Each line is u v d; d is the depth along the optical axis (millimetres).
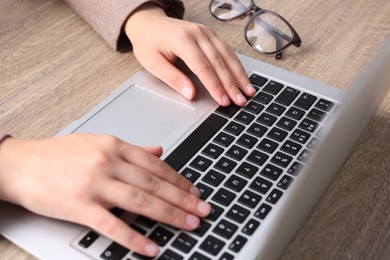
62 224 658
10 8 1004
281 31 943
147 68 876
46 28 966
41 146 701
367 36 961
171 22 910
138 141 761
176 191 662
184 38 867
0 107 822
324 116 797
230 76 842
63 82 865
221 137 763
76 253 626
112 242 634
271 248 607
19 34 951
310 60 910
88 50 926
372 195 720
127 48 933
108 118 797
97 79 873
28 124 798
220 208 667
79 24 979
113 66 898
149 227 647
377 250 663
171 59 889
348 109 594
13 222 662
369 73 611
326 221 690
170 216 641
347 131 651
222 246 628
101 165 661
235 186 694
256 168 718
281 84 852
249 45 939
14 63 896
